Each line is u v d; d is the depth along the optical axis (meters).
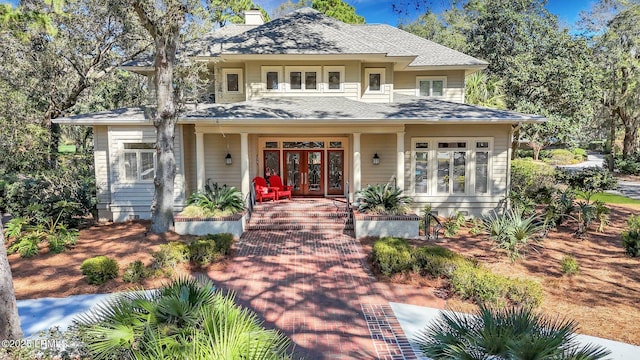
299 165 19.55
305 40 18.05
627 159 37.62
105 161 17.06
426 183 17.78
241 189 17.81
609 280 10.05
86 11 19.50
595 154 58.69
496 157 17.36
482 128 17.30
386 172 18.11
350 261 11.97
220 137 18.06
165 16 13.20
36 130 19.48
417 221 14.27
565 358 4.22
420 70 19.89
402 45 21.16
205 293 5.80
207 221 14.25
